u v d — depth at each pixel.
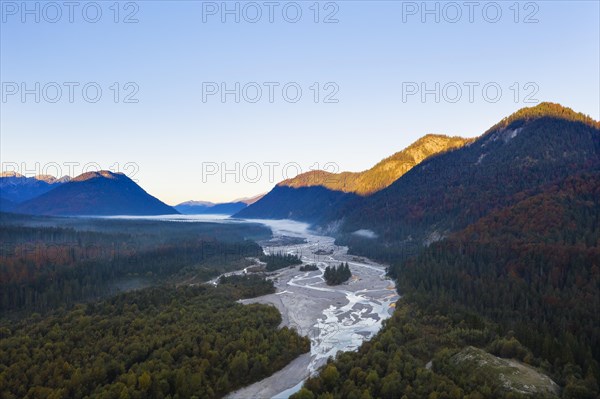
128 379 74.31
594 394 64.44
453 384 67.88
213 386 79.00
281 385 82.56
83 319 104.06
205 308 120.44
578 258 117.19
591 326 87.56
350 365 79.69
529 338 84.56
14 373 77.12
